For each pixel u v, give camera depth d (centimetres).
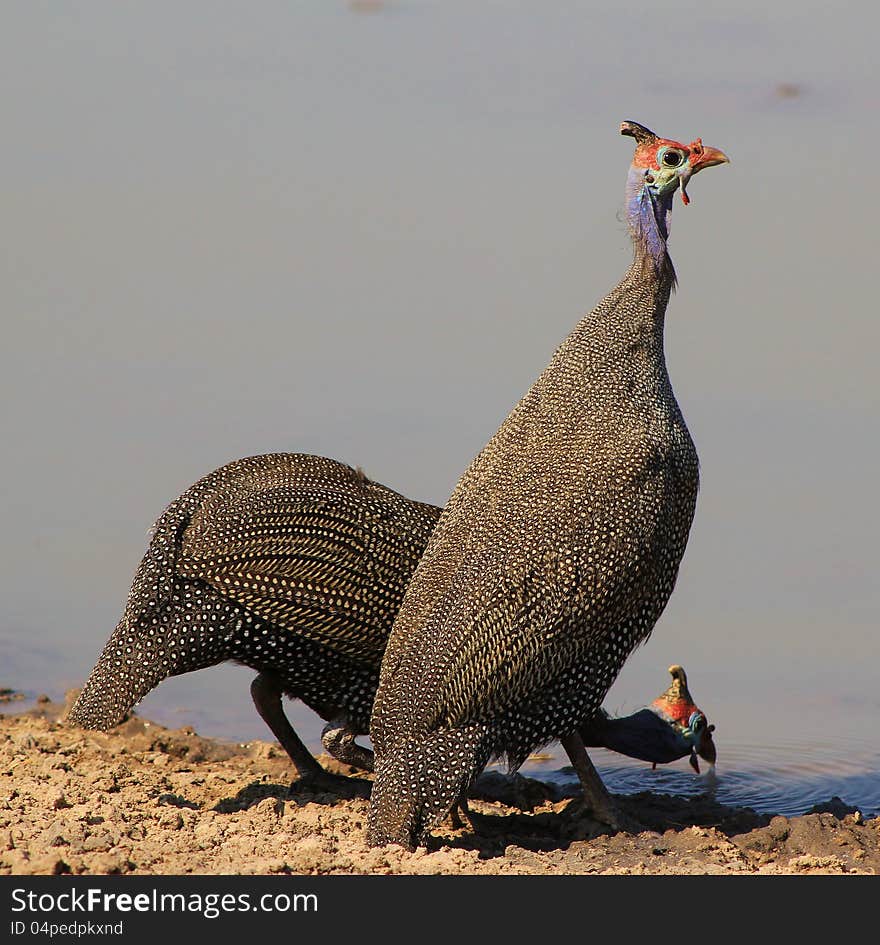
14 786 1318
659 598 1268
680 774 1520
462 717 1176
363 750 1355
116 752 1544
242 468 1342
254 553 1284
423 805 1166
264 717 1399
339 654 1316
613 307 1338
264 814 1288
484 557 1204
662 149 1377
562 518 1212
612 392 1290
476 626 1177
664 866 1183
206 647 1284
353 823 1266
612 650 1238
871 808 1420
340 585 1298
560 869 1162
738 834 1295
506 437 1290
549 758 1598
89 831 1178
